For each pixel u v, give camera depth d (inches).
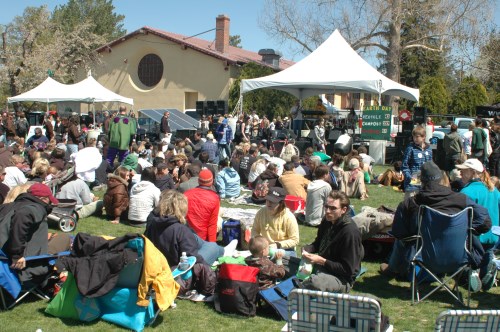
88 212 362.0
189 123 919.7
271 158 507.8
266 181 419.5
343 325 127.2
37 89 938.1
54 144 583.2
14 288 197.0
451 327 117.5
